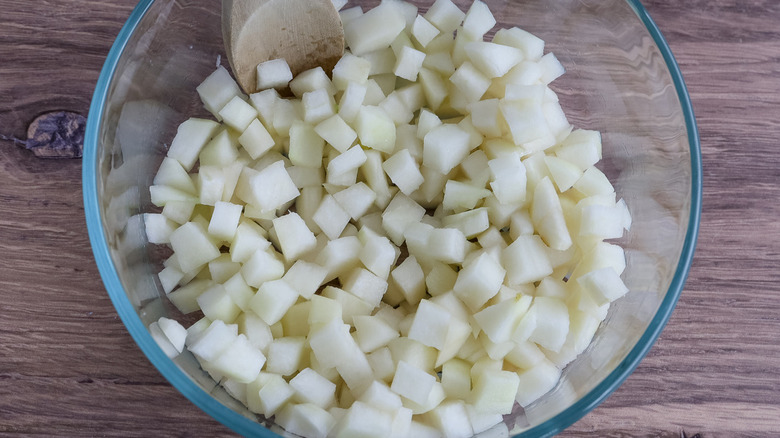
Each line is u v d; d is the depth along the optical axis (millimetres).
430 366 278
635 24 306
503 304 270
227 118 291
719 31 333
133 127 298
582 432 297
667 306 265
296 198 304
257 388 269
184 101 312
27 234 300
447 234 280
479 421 274
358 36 307
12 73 311
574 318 284
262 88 303
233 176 292
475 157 301
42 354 292
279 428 272
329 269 285
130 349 293
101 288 298
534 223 294
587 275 275
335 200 293
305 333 283
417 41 320
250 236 282
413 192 306
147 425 288
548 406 278
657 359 305
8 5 314
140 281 286
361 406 260
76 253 300
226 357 261
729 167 324
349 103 294
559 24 330
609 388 260
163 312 287
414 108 315
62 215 303
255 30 282
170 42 304
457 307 280
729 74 330
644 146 314
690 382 304
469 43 302
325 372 276
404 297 293
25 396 288
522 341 272
